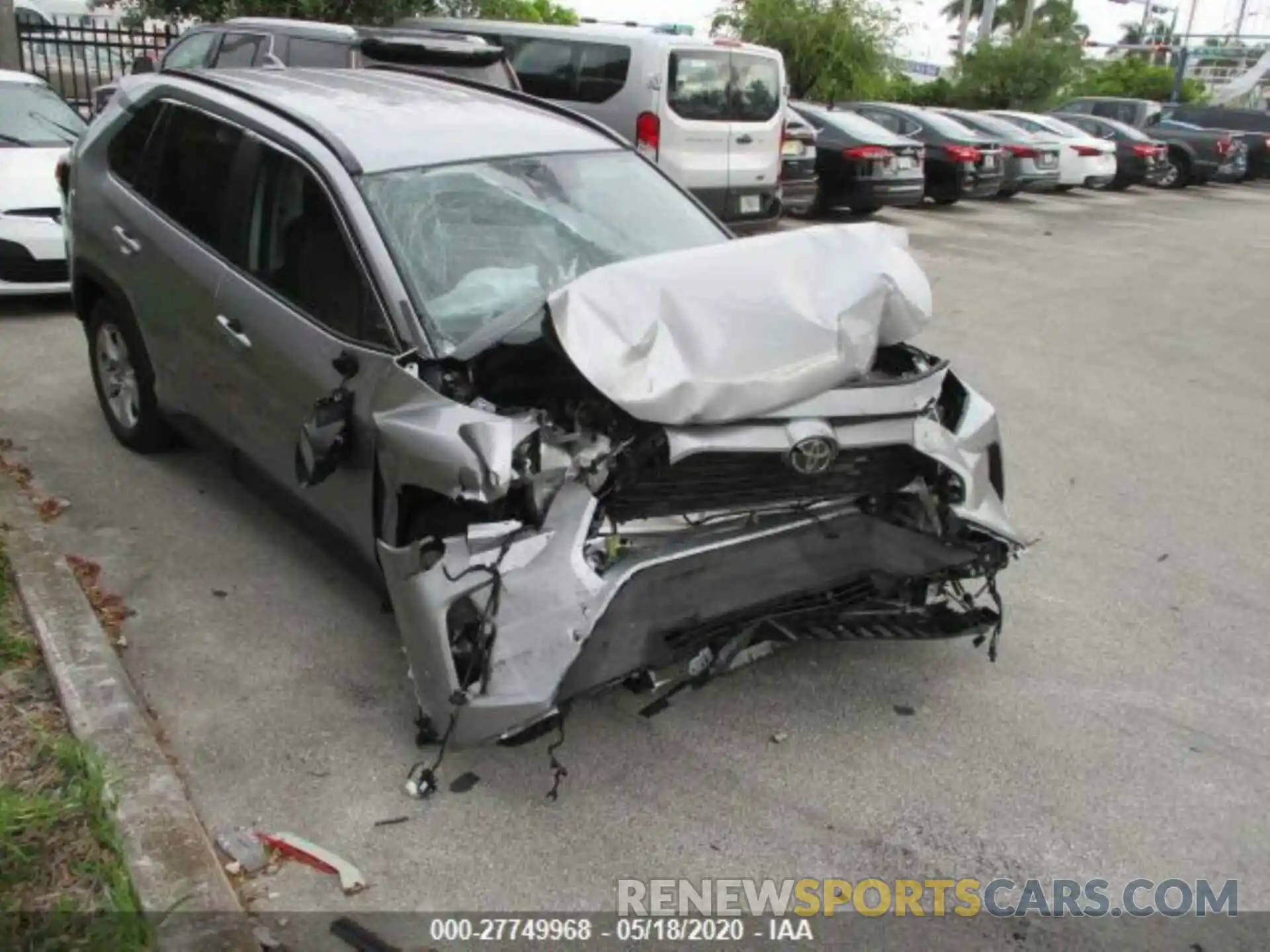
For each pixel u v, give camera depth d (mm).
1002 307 10766
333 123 4363
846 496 3697
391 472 3391
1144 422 7293
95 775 3162
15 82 9414
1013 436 6875
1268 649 4438
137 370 5270
